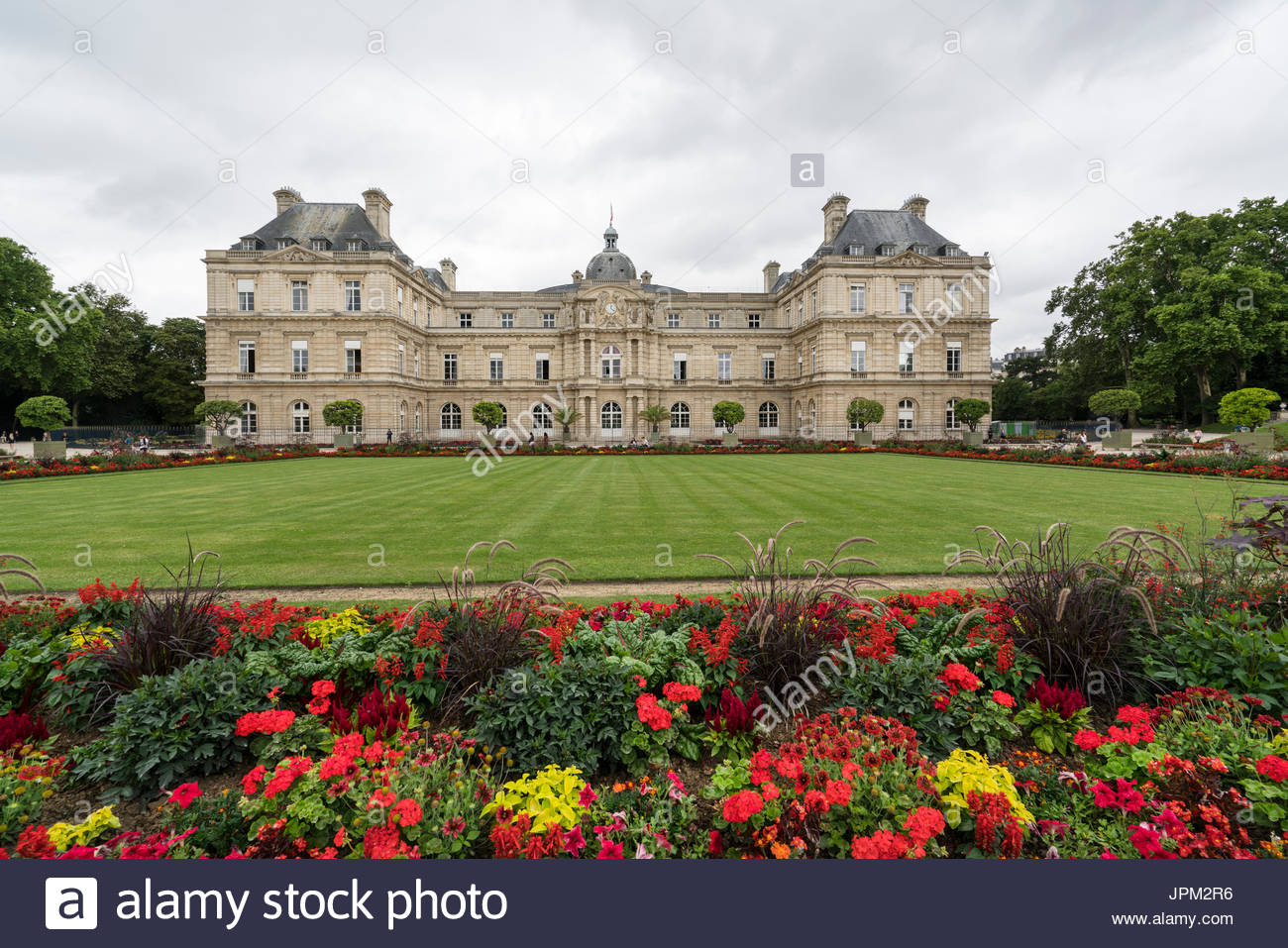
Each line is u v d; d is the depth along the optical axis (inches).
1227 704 167.3
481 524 527.5
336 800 133.9
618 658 191.2
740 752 165.5
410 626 213.5
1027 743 174.4
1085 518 536.7
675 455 1625.2
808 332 2217.0
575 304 2284.7
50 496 724.0
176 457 1211.9
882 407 1840.6
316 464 1301.7
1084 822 139.0
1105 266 2246.6
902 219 2242.9
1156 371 1941.4
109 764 155.6
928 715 171.9
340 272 2016.5
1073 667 186.5
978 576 362.3
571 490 767.1
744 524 521.0
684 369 2405.3
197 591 239.9
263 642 210.7
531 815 130.1
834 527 504.1
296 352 2033.7
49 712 192.1
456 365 2351.1
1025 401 3031.5
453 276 2787.9
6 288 1870.1
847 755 145.2
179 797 132.0
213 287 2007.9
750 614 207.8
